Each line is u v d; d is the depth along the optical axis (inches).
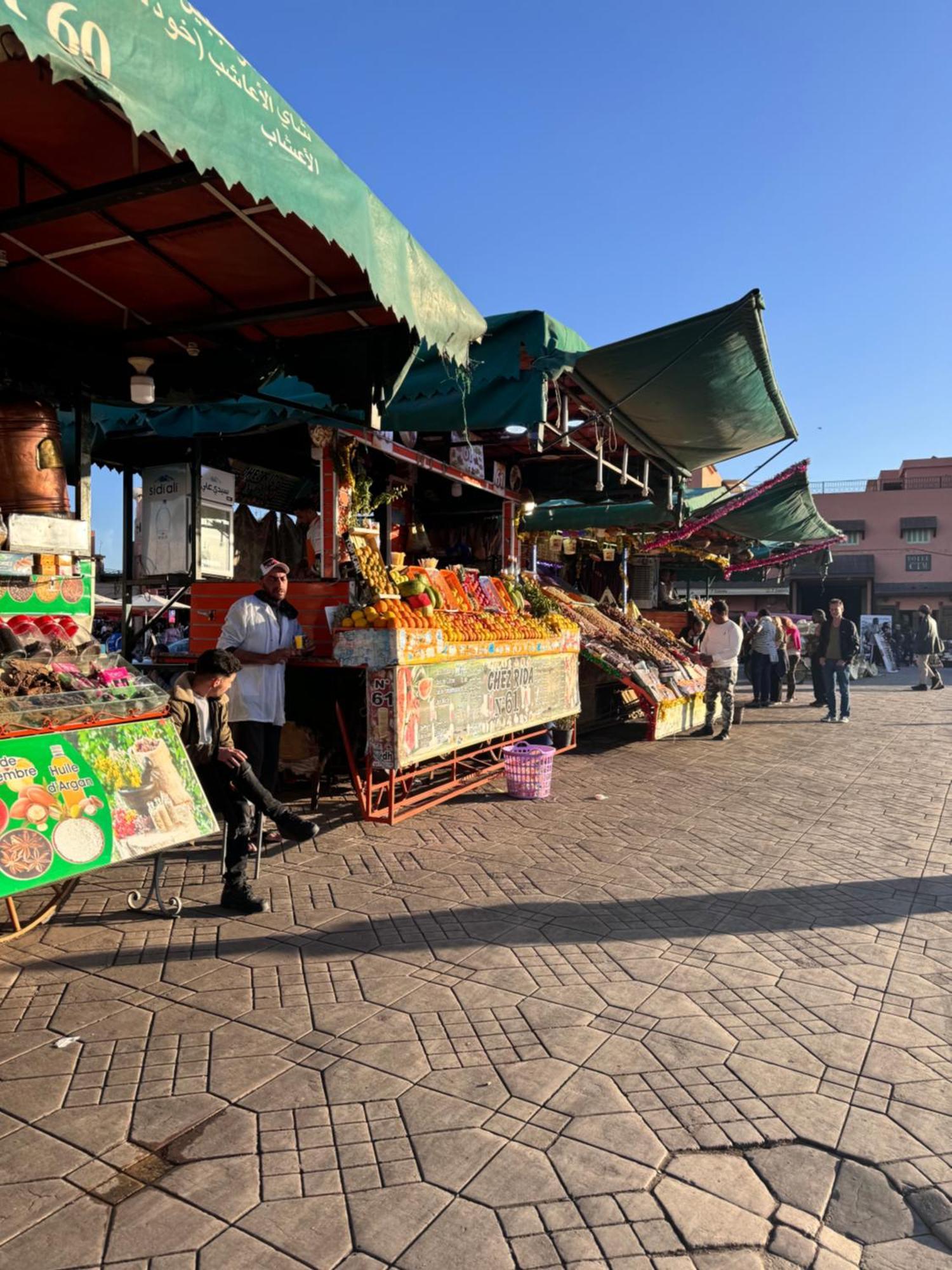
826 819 262.1
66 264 169.9
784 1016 131.5
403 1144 98.9
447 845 225.6
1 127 125.6
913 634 1304.1
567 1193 90.7
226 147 107.0
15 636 179.3
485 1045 121.7
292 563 378.0
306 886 190.4
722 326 239.0
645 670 443.5
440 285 166.2
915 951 158.1
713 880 198.5
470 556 425.7
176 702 173.2
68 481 222.2
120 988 138.8
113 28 91.0
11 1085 110.3
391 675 234.8
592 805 277.0
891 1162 96.3
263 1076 113.1
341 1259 81.3
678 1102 107.7
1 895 127.0
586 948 156.9
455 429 268.1
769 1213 88.0
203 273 173.6
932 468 2011.6
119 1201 89.0
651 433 332.5
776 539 554.6
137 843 150.7
